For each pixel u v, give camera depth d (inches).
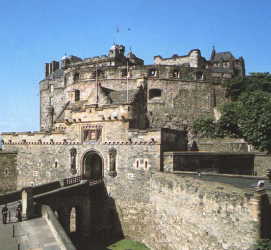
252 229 906.7
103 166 1946.4
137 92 2278.5
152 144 1747.0
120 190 1875.0
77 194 1740.9
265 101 1875.0
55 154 2175.2
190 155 1723.7
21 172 2380.7
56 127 2244.1
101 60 3277.6
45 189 1704.0
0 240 1082.1
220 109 2394.2
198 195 1194.0
